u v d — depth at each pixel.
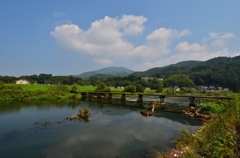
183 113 43.19
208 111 39.06
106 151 18.98
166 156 16.42
